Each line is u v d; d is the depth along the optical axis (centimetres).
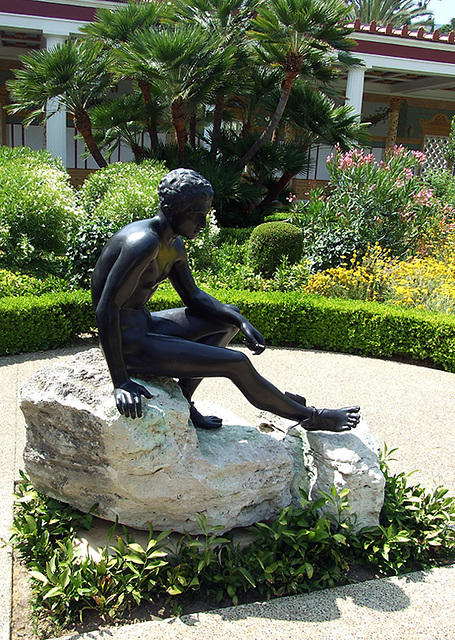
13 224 785
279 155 1313
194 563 259
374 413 496
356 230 909
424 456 415
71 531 277
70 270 721
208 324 297
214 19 1251
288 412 295
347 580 273
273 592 259
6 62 1869
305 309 693
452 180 1341
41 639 228
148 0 1235
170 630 230
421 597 260
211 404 341
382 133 2258
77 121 1179
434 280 784
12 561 269
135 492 256
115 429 241
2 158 1003
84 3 1375
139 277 252
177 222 258
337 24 1173
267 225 890
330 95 1366
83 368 277
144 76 1124
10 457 372
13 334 605
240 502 278
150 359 268
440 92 2161
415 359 684
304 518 288
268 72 1363
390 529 287
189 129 1512
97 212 892
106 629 230
